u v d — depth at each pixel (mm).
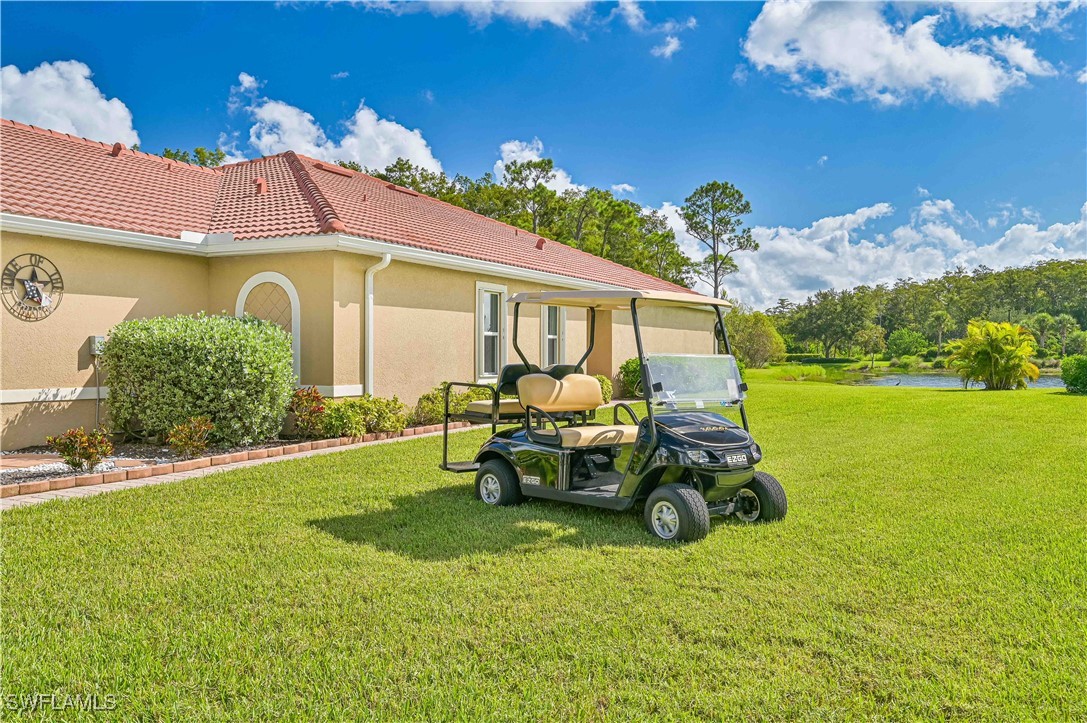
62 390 8852
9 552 4387
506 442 5934
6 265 8344
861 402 15469
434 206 17328
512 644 3109
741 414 5613
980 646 3082
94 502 5773
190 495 6047
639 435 5090
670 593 3725
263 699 2662
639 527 5121
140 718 2549
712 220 43562
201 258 10531
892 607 3520
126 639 3152
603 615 3428
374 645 3105
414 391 11375
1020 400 15672
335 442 9188
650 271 41094
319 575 3998
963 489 6301
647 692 2701
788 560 4270
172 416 8391
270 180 13664
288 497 5996
